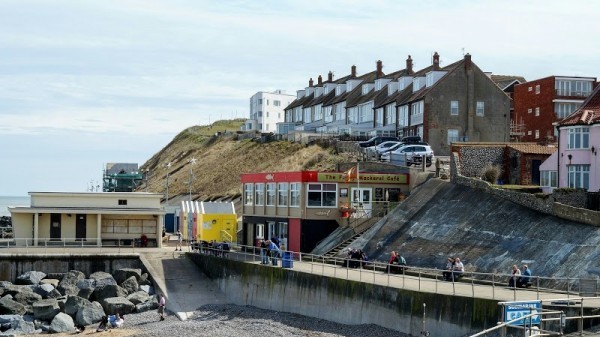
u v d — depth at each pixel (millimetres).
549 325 34156
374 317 45125
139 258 67500
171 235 90375
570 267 42812
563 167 58344
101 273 65062
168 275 64438
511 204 53125
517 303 32344
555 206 48938
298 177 66562
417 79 98500
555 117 88875
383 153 81875
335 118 127500
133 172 135000
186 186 122188
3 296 60031
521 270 44906
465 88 92000
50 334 53281
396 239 57562
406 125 98312
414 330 41938
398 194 67750
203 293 61500
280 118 188625
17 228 73562
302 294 51812
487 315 37406
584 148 56531
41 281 63688
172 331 50156
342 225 65625
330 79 140000
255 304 56969
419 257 52969
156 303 59344
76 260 66125
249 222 75562
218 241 72625
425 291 41625
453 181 61094
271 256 57219
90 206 75062
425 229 56594
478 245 50625
